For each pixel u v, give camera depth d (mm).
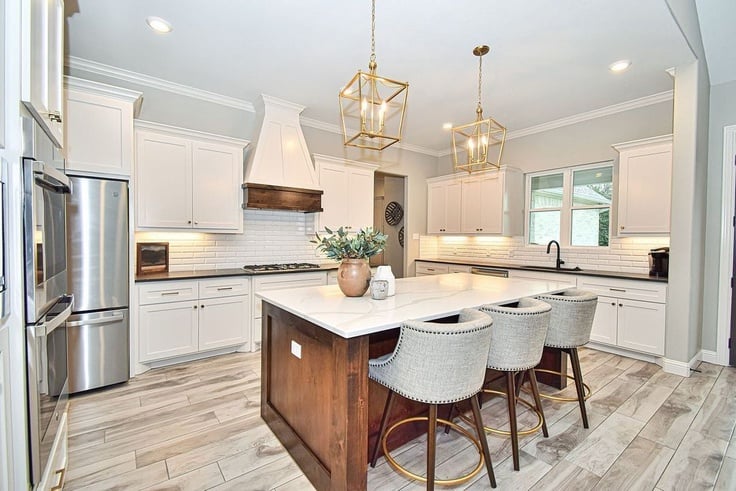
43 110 1392
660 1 2246
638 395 2727
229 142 3656
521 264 5020
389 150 5527
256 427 2244
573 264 4473
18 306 1188
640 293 3439
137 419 2316
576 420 2350
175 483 1731
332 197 4496
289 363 2037
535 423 2316
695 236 3166
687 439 2123
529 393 2770
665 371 3223
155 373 3062
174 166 3326
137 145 3127
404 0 2234
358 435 1555
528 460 1929
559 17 2414
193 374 3049
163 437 2119
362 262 2174
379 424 1953
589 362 3457
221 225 3621
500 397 2674
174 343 3172
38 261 1293
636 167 3617
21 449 1189
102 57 3029
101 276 2709
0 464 1085
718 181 3383
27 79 1206
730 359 3348
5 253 1156
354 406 1537
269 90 3686
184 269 3725
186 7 2342
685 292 3119
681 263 3141
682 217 3135
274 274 3742
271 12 2383
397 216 6289
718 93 3373
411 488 1722
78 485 1703
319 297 2176
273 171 3865
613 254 4125
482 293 2365
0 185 1101
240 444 2062
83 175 2662
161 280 3074
